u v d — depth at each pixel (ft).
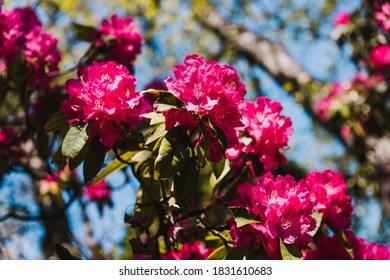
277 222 7.95
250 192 8.23
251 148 9.21
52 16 21.20
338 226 9.53
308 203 8.05
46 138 12.97
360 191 21.39
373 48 21.15
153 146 8.28
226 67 8.11
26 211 16.16
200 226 9.72
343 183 9.63
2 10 12.81
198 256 9.74
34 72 12.73
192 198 9.86
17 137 13.17
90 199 14.21
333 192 9.56
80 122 8.25
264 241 8.01
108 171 9.69
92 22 22.06
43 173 13.52
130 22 12.69
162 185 8.80
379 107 21.58
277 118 9.29
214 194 10.25
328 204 9.54
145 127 9.78
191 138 8.04
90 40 12.62
